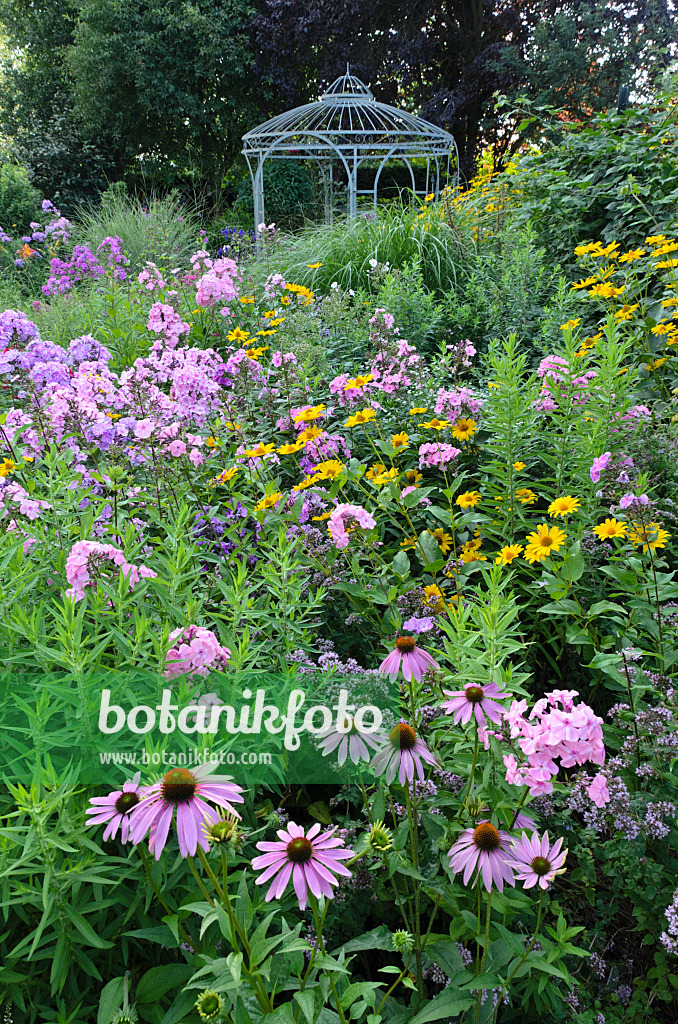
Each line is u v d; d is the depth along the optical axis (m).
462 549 3.19
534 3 21.91
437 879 1.72
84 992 1.54
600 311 5.51
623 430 3.24
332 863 1.29
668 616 2.53
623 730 2.23
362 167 17.28
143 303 6.06
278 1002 1.58
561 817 1.96
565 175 6.55
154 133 22.84
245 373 4.04
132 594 1.99
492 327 5.82
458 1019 1.68
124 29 20.83
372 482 3.23
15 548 1.94
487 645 2.02
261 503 2.81
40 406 3.27
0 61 24.16
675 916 1.73
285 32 21.14
